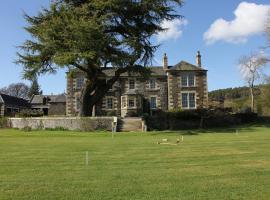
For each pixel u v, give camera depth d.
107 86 44.31
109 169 13.60
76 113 60.00
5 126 45.50
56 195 9.79
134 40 39.56
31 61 41.38
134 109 57.75
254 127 43.28
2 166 14.45
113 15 40.59
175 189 10.39
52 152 19.06
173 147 21.22
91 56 37.16
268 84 59.62
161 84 60.78
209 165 14.55
